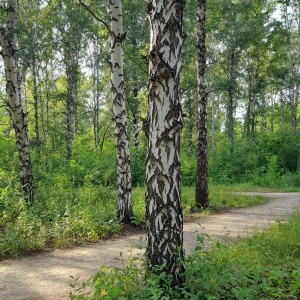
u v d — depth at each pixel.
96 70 32.50
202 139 12.95
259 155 27.61
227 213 12.46
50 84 35.28
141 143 32.59
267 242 6.61
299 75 31.03
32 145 30.38
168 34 4.44
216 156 28.45
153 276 4.29
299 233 7.04
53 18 26.94
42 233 8.11
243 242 6.68
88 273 5.87
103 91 33.75
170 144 4.46
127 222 9.73
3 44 9.82
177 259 4.30
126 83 24.86
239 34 27.69
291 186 23.16
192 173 24.84
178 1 4.45
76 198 12.18
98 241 8.32
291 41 34.53
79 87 37.69
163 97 4.45
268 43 30.36
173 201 4.50
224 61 30.92
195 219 11.20
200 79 12.70
